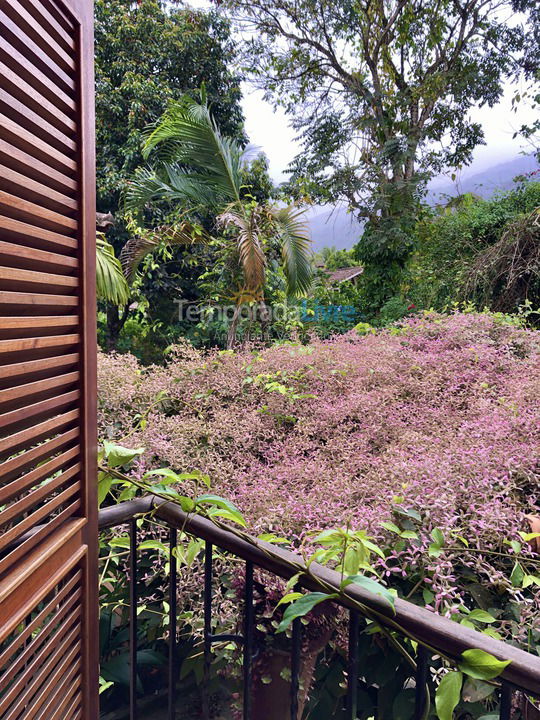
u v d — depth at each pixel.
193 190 6.29
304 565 0.71
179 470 1.46
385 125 9.34
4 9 0.53
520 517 1.04
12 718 0.57
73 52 0.70
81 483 0.74
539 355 1.87
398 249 8.37
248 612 0.82
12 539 0.56
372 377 1.82
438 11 8.91
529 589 0.99
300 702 1.06
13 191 0.56
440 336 2.16
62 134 0.66
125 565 1.45
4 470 0.54
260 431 1.63
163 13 9.64
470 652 0.52
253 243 5.14
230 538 0.82
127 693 1.43
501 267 4.94
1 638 0.51
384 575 0.97
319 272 8.76
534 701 0.77
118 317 8.35
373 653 1.00
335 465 1.39
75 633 0.73
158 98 8.88
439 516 0.99
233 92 10.09
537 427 1.28
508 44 9.09
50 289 0.65
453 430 1.43
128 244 6.18
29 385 0.58
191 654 1.27
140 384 1.84
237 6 9.31
